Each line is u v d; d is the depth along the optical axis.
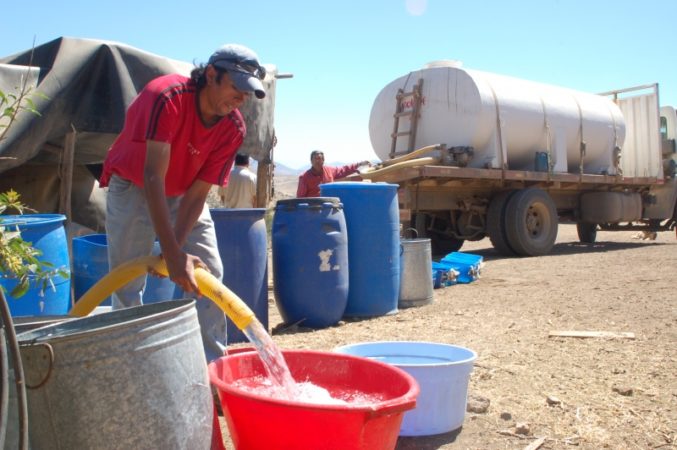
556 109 11.66
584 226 14.33
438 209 10.60
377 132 11.42
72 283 4.86
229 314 2.25
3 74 5.24
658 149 14.06
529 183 11.38
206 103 2.73
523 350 4.64
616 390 3.73
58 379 1.70
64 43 5.66
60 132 5.59
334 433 1.95
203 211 3.27
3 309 1.50
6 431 1.72
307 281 5.36
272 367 2.23
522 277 8.58
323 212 5.39
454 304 6.61
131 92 5.80
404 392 2.23
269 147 8.02
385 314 5.98
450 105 10.43
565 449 2.94
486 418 3.29
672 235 17.86
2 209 2.30
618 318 5.79
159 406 1.80
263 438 2.03
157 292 4.60
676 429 3.17
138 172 2.89
